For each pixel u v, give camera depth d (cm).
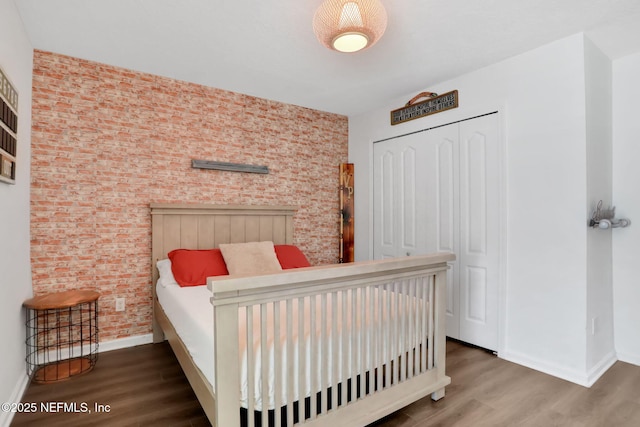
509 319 264
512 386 222
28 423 181
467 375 237
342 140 423
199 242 314
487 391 215
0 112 167
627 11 200
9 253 192
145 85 291
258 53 254
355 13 156
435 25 215
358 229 413
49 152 254
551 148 241
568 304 232
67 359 258
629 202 256
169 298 239
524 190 256
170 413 191
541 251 246
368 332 173
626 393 212
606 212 241
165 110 301
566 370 232
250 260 291
